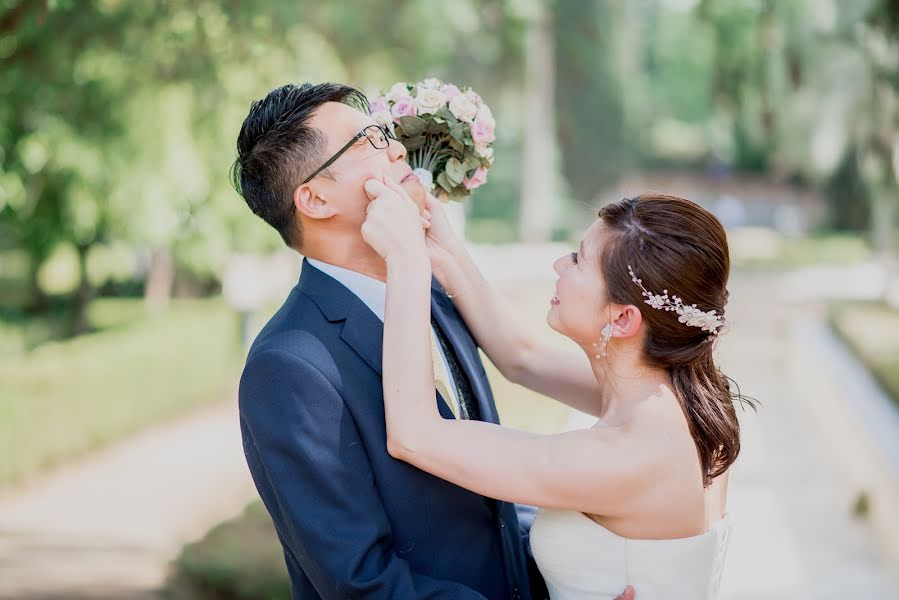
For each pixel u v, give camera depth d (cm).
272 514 186
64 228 904
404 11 865
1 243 1495
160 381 975
